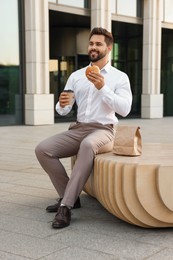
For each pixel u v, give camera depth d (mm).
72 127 4586
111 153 4328
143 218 3736
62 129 14516
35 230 3881
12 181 6062
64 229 3906
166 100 23641
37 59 15750
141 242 3541
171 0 21359
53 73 20188
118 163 3736
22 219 4230
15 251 3346
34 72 15766
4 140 11367
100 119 4449
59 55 20250
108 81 4438
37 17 15617
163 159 3891
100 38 4434
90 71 4180
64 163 7652
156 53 20625
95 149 4148
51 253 3299
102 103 4434
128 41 22750
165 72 23438
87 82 4508
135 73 22719
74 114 19641
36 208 4637
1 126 15609
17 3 15758
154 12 20188
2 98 15789
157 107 21047
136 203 3695
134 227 3949
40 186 5727
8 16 15617
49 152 4426
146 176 3631
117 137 4180
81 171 4086
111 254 3271
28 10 15609
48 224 4062
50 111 16312
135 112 22797
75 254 3277
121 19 19141
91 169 4164
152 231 3834
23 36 15922
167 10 21219
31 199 5031
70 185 4066
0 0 15359
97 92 4441
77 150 4527
